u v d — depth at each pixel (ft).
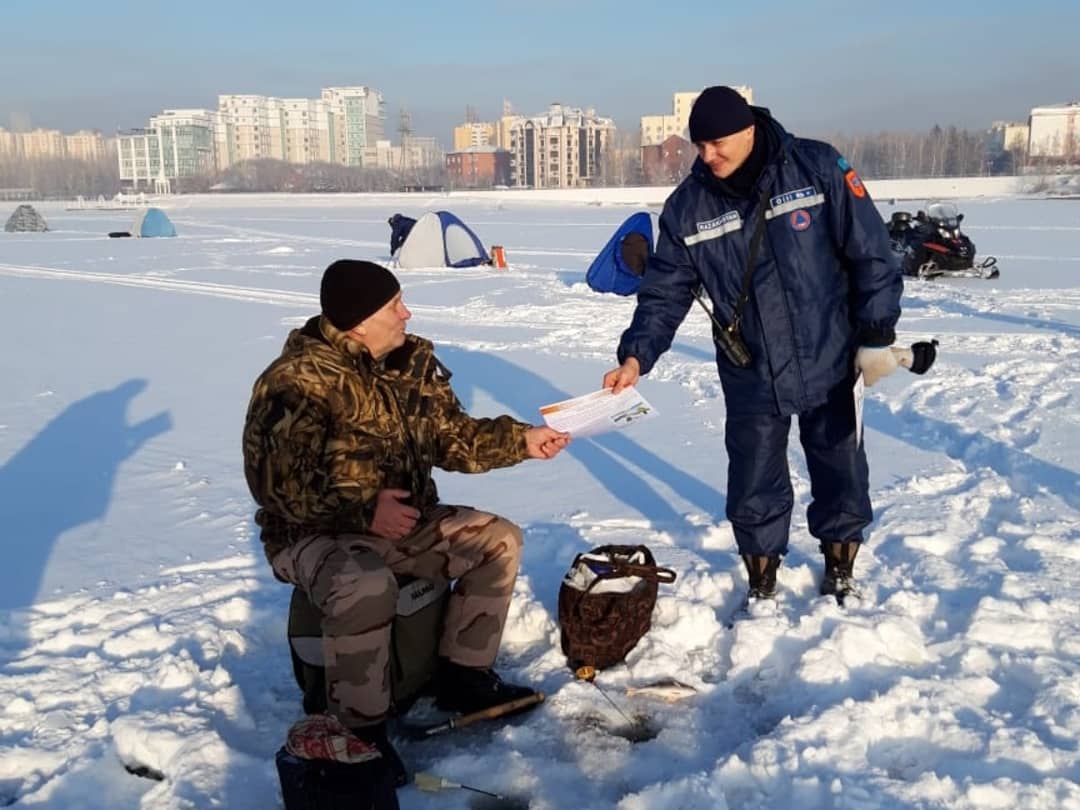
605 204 238.89
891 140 422.00
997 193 243.40
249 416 9.36
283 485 9.22
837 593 12.33
